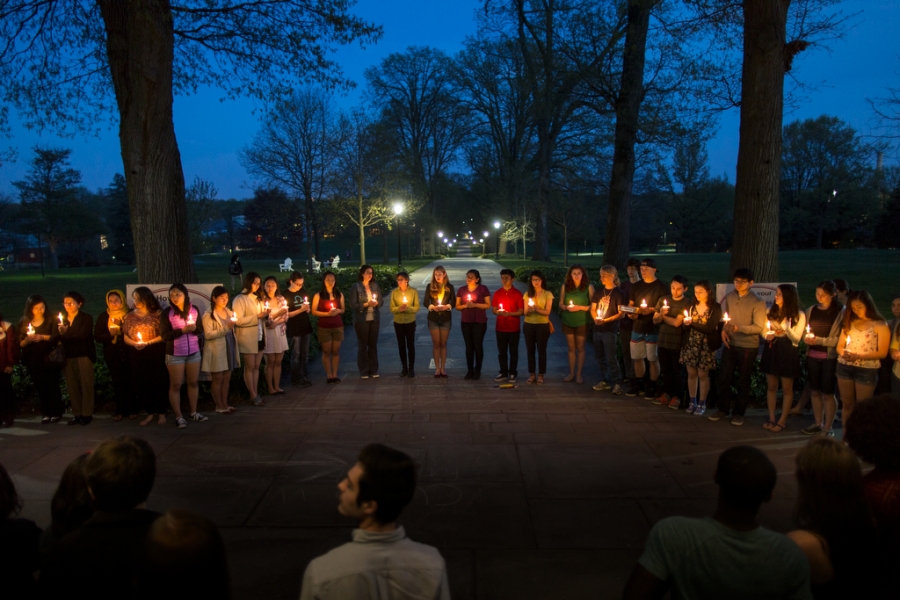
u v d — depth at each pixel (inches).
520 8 789.2
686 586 75.4
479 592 138.6
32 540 85.4
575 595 137.6
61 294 951.0
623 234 682.8
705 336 271.9
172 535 60.4
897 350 216.2
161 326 263.4
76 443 246.4
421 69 2036.2
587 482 203.5
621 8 595.8
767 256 355.9
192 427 266.1
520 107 1755.7
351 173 1325.0
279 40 430.3
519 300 339.9
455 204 2913.4
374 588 68.5
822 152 2247.8
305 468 217.6
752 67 352.5
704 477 207.3
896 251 1696.6
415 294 357.1
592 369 386.0
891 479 85.5
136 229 371.2
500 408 293.6
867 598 82.0
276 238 2628.0
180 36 435.5
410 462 73.4
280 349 317.7
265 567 149.9
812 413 281.1
